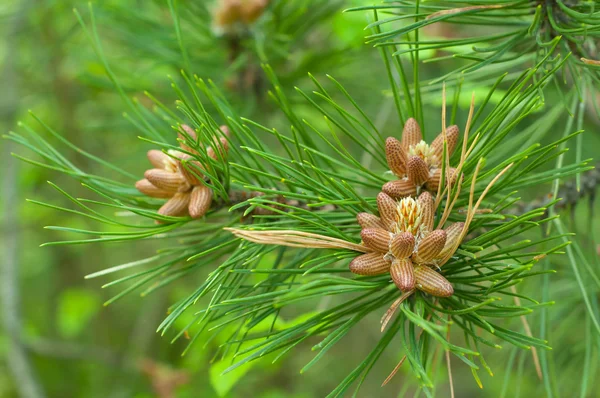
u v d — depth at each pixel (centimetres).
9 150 87
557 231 54
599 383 71
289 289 47
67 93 109
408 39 50
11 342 83
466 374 140
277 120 73
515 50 55
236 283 50
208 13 65
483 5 50
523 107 48
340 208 51
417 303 47
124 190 52
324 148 84
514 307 46
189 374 89
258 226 48
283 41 64
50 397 125
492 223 50
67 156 115
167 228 49
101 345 147
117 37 72
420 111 51
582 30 48
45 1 85
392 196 48
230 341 50
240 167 48
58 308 152
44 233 143
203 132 49
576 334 66
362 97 76
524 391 97
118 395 104
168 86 69
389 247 47
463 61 64
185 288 124
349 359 138
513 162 49
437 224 49
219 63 67
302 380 126
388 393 136
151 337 117
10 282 82
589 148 84
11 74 87
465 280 47
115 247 146
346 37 67
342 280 46
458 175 47
